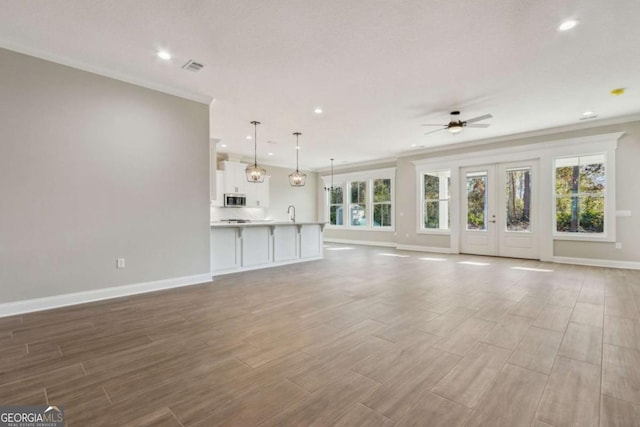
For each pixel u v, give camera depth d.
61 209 3.31
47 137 3.23
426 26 2.73
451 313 3.10
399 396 1.72
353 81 3.87
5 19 2.64
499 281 4.48
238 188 8.65
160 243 4.04
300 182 7.32
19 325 2.78
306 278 4.76
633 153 5.26
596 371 1.98
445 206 7.73
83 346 2.36
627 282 4.35
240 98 4.45
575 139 5.77
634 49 3.10
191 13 2.56
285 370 2.01
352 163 10.24
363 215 10.17
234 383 1.85
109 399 1.69
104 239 3.59
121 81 3.70
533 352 2.25
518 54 3.21
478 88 4.09
